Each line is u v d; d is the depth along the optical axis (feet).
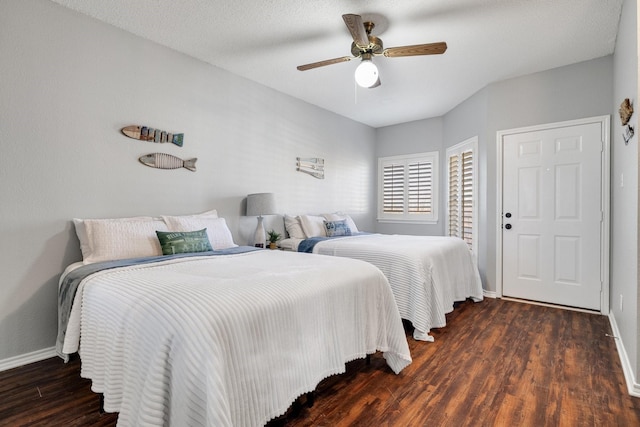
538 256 11.78
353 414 5.39
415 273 8.79
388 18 8.19
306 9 7.88
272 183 13.16
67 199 7.86
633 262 6.45
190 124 10.41
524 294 12.09
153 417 3.68
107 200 8.57
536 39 9.30
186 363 3.67
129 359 4.24
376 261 9.64
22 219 7.22
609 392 6.03
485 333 8.96
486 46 9.67
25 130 7.23
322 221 13.83
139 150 9.21
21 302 7.25
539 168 11.68
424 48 7.88
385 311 6.83
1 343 7.00
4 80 6.93
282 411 4.50
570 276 11.18
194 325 3.86
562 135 11.22
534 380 6.47
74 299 5.90
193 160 10.47
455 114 15.25
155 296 4.50
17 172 7.14
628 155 7.15
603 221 10.50
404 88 13.06
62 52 7.73
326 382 6.44
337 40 9.37
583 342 8.30
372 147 18.97
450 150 15.70
